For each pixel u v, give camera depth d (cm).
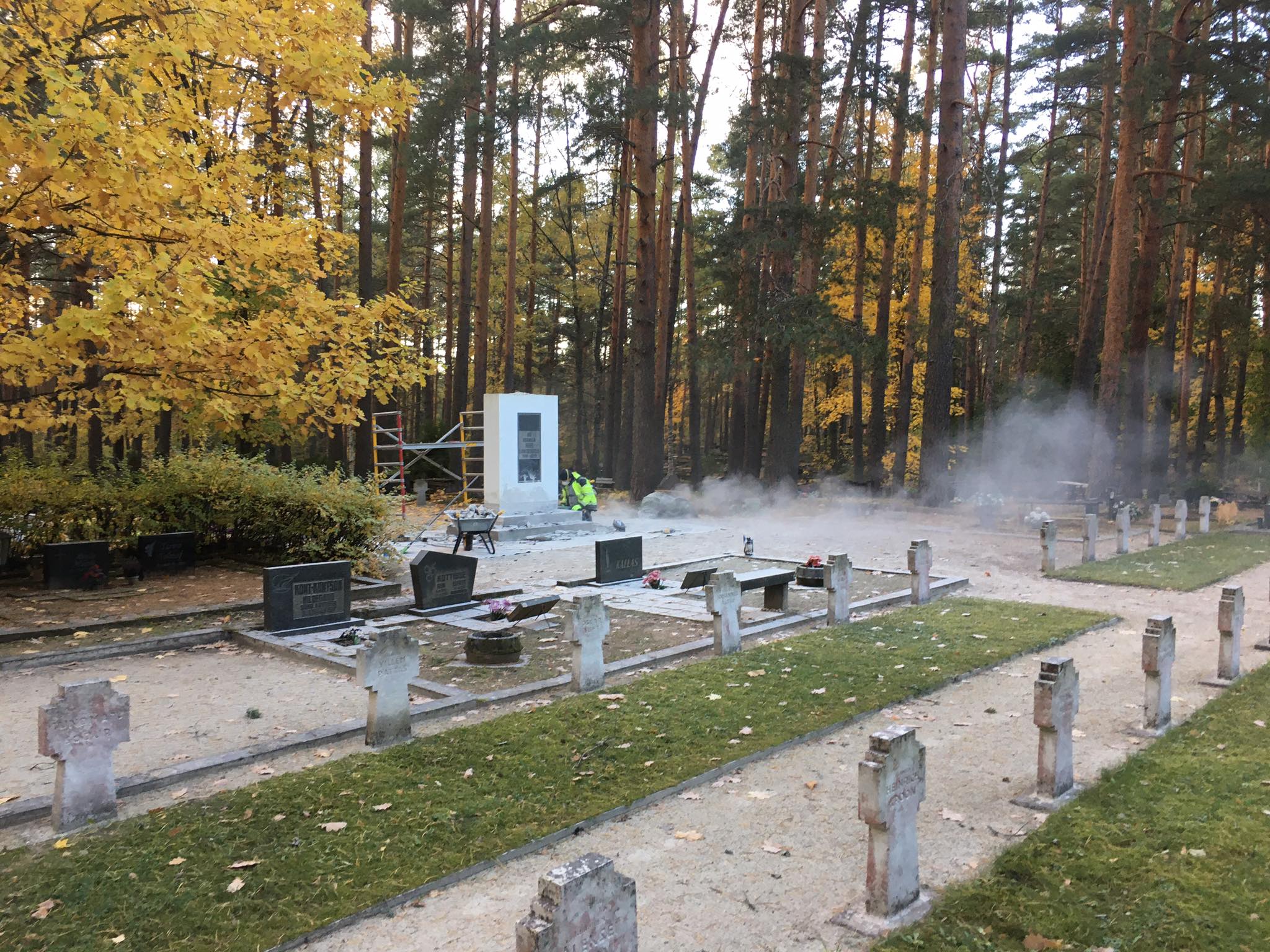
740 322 2642
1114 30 2633
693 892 443
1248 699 774
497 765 608
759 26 2977
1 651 934
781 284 2631
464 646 984
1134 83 2291
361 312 1103
